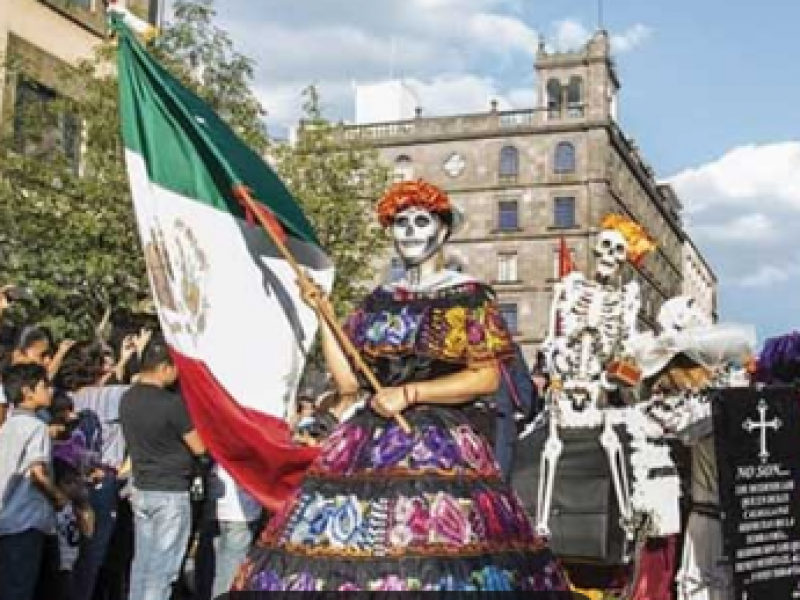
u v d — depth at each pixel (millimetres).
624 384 6516
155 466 6602
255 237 5484
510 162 59375
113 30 5512
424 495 3855
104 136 17047
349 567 3725
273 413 5352
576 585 6617
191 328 5223
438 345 4152
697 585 5824
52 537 6738
